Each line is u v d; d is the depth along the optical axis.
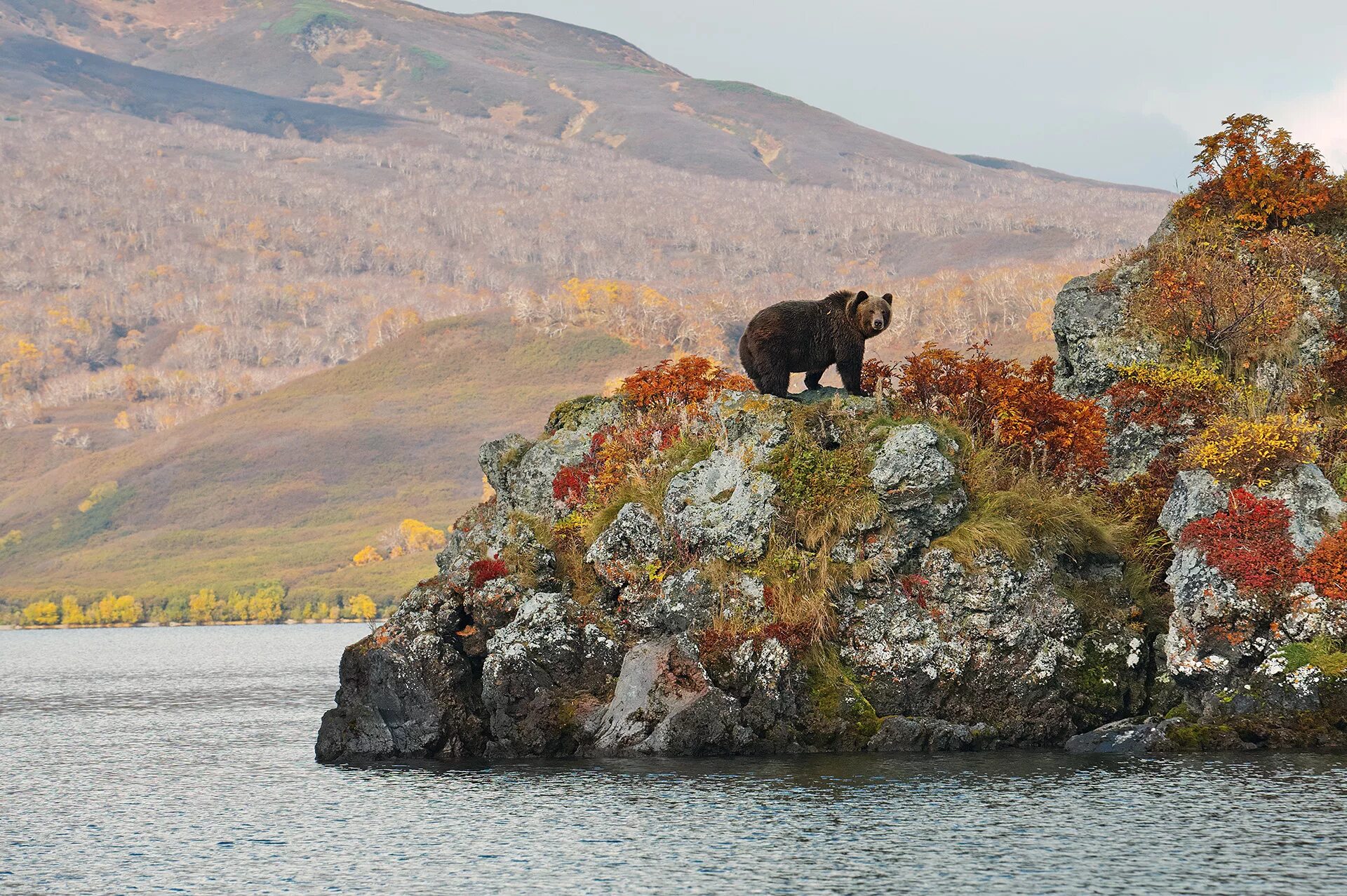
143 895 49.06
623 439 83.12
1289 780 58.34
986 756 67.69
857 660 71.12
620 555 75.44
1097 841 49.31
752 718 69.69
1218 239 92.00
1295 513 70.50
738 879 46.38
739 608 72.06
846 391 79.62
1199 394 83.56
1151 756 65.81
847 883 45.25
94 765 91.38
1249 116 94.56
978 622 70.69
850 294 76.88
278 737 108.81
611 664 74.00
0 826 65.44
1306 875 44.09
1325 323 86.12
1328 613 67.06
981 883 44.75
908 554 72.19
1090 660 71.38
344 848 54.56
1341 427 78.81
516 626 75.06
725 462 75.81
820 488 73.31
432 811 60.16
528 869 49.03
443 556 88.50
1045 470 78.31
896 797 57.62
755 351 77.94
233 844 57.25
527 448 88.25
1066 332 92.06
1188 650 69.50
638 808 57.62
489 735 75.69
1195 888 43.25
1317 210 93.25
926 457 71.94
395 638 77.62
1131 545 76.94
